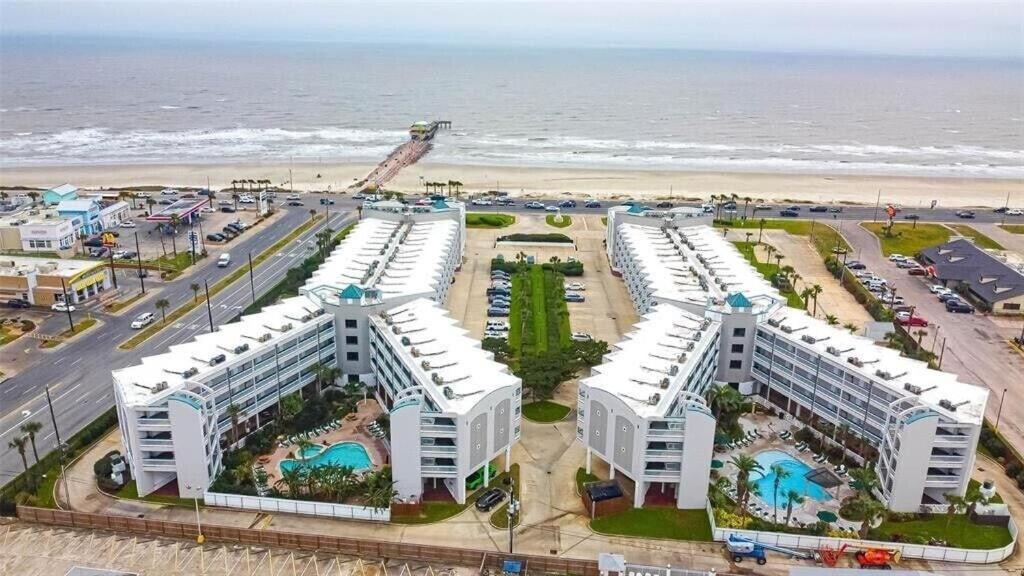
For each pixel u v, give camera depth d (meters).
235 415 116.31
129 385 109.94
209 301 183.00
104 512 105.62
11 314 173.75
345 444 123.31
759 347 138.88
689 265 173.12
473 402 107.06
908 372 120.44
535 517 106.56
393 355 126.62
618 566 92.81
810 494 112.50
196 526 99.94
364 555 98.31
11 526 102.25
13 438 122.12
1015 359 162.25
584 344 150.25
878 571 91.06
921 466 105.56
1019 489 115.56
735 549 98.44
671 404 109.25
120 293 188.12
